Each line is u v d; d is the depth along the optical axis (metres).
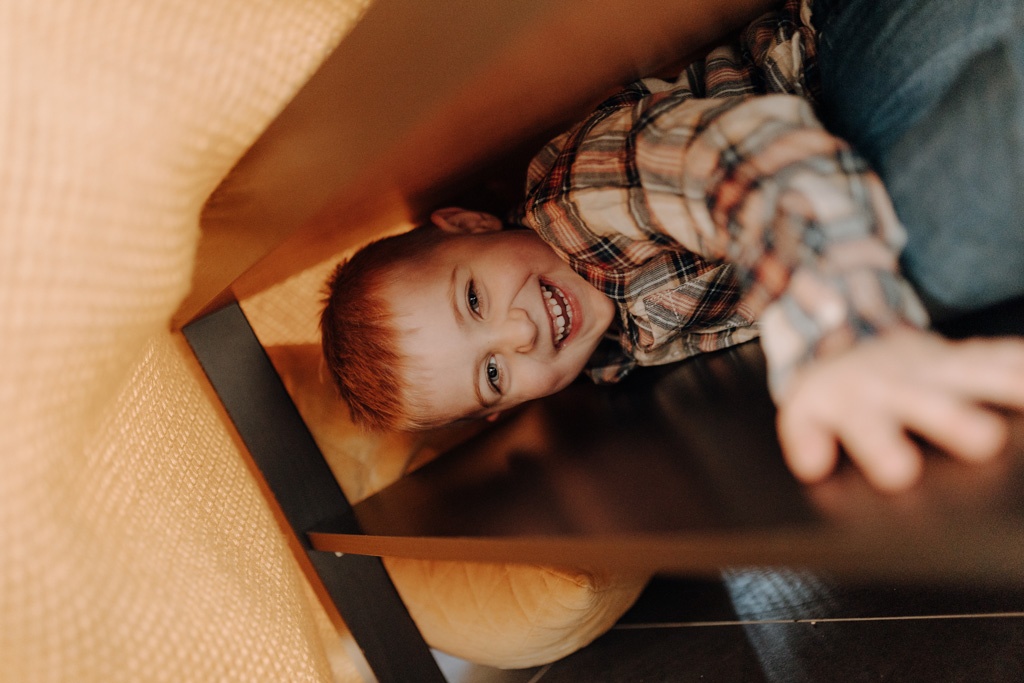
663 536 0.44
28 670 0.46
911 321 0.47
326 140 0.50
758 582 0.88
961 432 0.41
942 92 0.50
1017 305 0.53
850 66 0.58
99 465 0.57
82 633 0.48
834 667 0.63
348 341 0.98
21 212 0.43
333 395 1.09
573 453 0.78
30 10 0.41
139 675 0.50
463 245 0.96
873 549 0.34
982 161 0.49
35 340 0.45
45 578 0.47
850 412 0.45
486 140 0.70
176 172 0.48
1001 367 0.44
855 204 0.48
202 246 0.61
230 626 0.59
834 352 0.47
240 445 1.07
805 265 0.48
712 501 0.48
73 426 0.50
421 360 0.94
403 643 0.99
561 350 0.95
